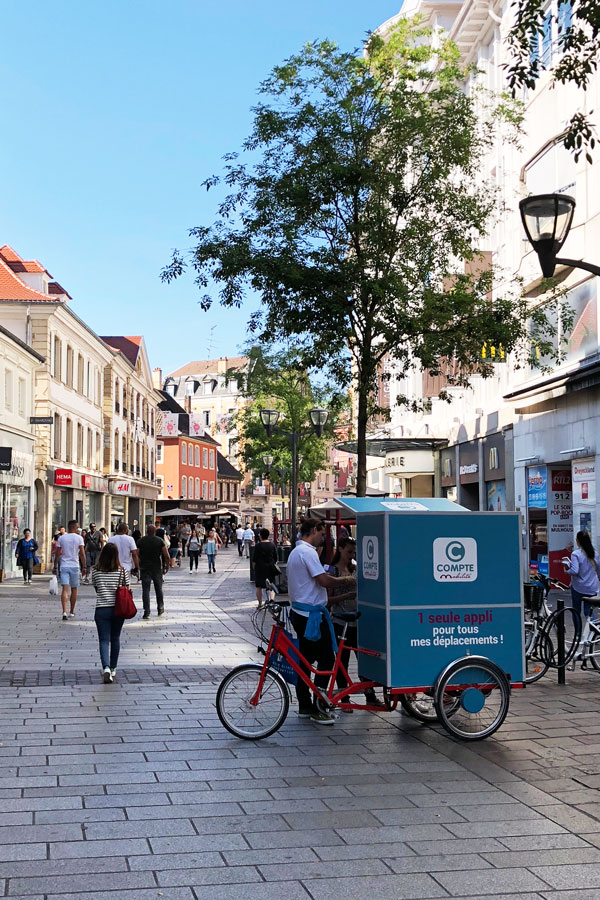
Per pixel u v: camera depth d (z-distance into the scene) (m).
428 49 18.70
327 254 17.00
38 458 40.56
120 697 10.38
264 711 8.62
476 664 8.65
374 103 17.94
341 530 18.05
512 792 6.78
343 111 17.55
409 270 17.77
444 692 8.57
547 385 24.41
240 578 37.34
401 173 18.16
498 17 29.75
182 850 5.50
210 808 6.34
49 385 41.16
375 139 18.03
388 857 5.43
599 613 13.76
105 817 6.11
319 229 17.59
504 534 9.00
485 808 6.39
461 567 8.89
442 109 18.72
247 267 16.73
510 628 8.98
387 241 17.97
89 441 51.88
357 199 17.56
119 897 4.79
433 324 17.73
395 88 18.16
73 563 19.34
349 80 17.98
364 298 17.00
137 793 6.67
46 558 40.62
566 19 23.56
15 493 36.44
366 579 9.17
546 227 8.80
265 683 8.65
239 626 18.27
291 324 17.11
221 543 87.06
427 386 34.88
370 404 18.50
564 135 9.13
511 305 18.11
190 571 42.75
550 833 5.86
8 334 33.94
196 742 8.31
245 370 43.19
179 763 7.56
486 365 18.83
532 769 7.46
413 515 8.80
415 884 5.02
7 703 9.94
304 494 83.38
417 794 6.73
